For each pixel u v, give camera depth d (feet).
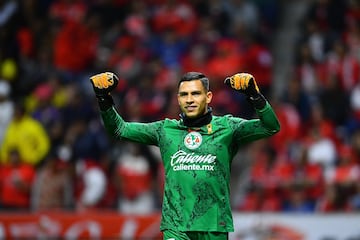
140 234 144.97
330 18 217.77
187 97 82.28
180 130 83.71
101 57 212.64
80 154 172.24
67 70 208.33
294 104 189.37
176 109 186.70
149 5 224.74
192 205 81.25
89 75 207.41
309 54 206.39
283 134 182.91
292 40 227.40
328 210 153.79
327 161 167.94
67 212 154.10
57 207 159.22
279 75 219.20
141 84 196.65
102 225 145.28
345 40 212.02
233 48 205.26
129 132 84.48
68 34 210.59
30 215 145.59
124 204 165.37
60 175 159.74
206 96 82.99
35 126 171.01
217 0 224.53
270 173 164.55
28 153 169.58
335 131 183.42
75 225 145.59
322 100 190.49
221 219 81.41
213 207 81.30
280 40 228.84
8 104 181.68
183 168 81.97
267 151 174.09
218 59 202.80
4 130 180.04
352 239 142.72
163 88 194.49
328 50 208.13
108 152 175.22
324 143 169.68
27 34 212.84
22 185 161.38
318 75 200.64
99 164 171.32
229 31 216.13
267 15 234.99
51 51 208.95
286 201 157.79
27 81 197.67
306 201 156.15
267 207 158.40
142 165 166.81
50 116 184.34
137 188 165.48
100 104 83.15
